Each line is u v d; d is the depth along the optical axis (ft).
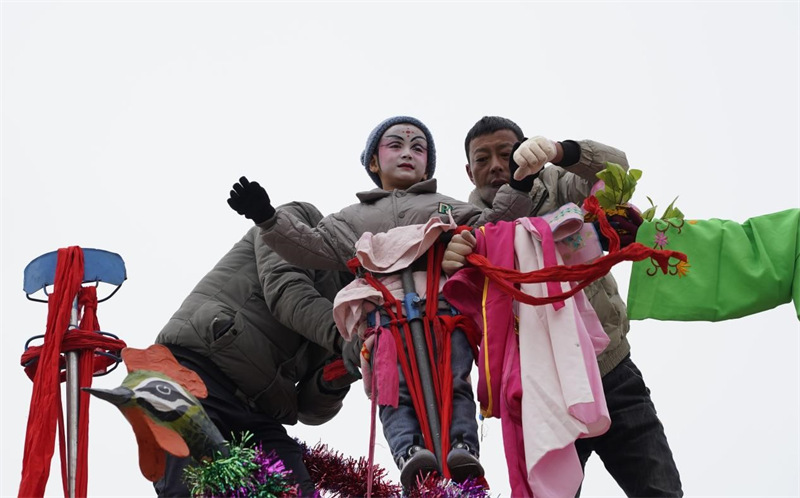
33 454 14.60
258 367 17.78
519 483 14.83
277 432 17.75
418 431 15.38
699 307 16.49
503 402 15.33
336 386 18.49
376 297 16.37
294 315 17.63
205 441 14.01
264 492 14.06
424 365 15.62
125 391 13.50
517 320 15.87
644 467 17.49
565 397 14.87
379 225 17.71
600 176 16.69
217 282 18.44
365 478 17.69
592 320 16.20
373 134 19.13
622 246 16.80
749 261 16.55
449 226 16.71
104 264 16.37
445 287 16.15
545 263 15.87
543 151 16.56
